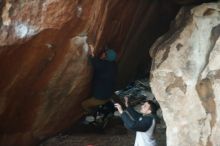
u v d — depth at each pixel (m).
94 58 7.34
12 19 6.20
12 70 6.75
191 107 6.61
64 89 7.60
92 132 10.04
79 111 8.66
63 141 9.43
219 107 6.34
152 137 6.85
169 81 6.83
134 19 7.77
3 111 7.26
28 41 6.44
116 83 8.96
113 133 10.03
